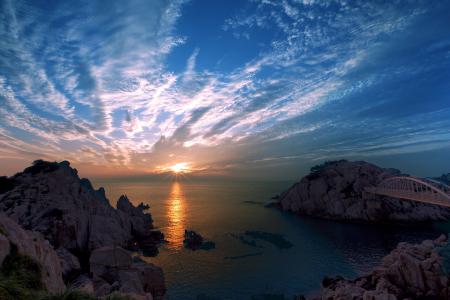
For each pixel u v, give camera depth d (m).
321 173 173.88
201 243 96.94
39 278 15.80
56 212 75.94
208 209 197.75
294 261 78.62
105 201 108.69
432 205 143.62
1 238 15.44
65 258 56.22
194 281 65.00
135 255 84.69
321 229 121.69
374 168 163.00
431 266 39.84
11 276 13.63
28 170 96.81
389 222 131.12
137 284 41.97
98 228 80.12
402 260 42.41
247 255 84.25
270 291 59.50
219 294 58.22
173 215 170.12
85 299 13.30
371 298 35.19
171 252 88.38
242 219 151.50
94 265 44.34
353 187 152.62
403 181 119.00
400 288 40.62
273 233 114.25
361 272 70.31
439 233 112.62
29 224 71.00
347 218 139.00
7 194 81.75
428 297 37.59
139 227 107.50
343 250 89.56
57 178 90.62
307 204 161.50
